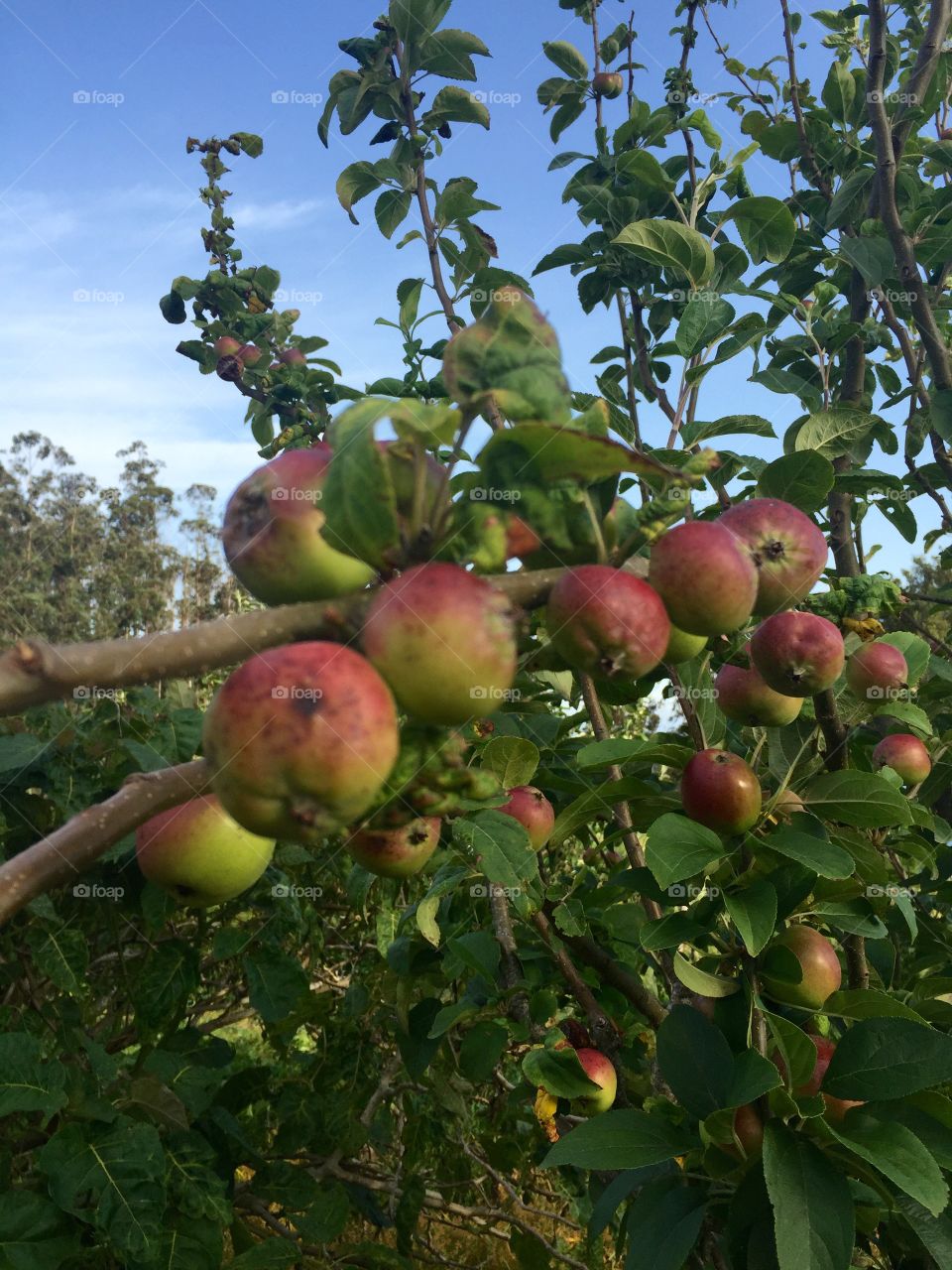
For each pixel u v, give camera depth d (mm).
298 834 904
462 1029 3230
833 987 2021
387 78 3711
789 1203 1667
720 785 1874
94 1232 2469
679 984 2199
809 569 1507
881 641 2293
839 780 2016
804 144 4246
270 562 1036
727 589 1157
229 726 857
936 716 3334
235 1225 3172
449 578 921
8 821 2680
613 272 3785
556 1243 4543
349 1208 3285
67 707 2756
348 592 1059
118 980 3289
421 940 2912
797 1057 1811
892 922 2820
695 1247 2035
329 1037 3436
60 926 2613
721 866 1966
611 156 3904
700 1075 1862
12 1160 2670
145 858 1356
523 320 984
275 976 2916
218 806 1353
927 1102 1825
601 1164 1818
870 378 4227
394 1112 4395
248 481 1078
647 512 1139
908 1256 2162
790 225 3680
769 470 1996
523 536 1047
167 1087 2740
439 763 1059
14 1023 2674
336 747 846
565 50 4297
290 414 3787
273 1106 3545
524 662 1257
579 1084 2270
